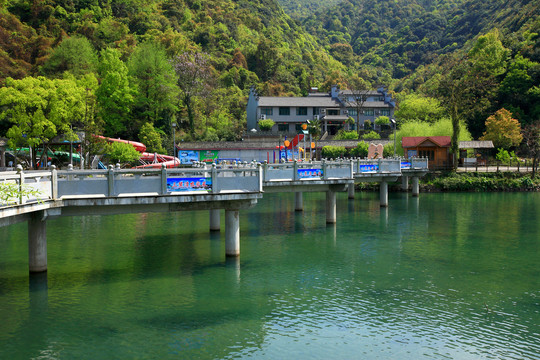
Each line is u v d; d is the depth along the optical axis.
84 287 18.53
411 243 26.80
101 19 105.50
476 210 39.62
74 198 17.64
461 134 68.62
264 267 21.64
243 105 102.25
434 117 79.25
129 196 18.20
